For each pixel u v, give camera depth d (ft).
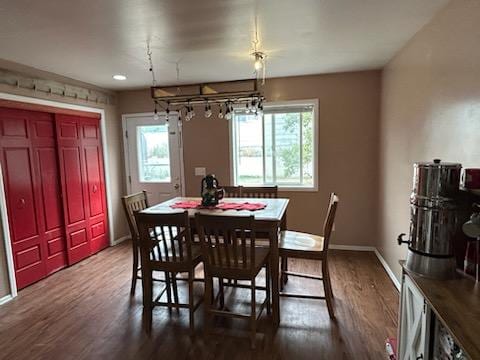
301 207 13.97
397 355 5.58
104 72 11.70
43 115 11.64
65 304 9.47
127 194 16.20
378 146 12.78
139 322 8.40
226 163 14.65
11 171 10.32
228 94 9.04
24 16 6.69
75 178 13.14
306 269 11.63
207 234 7.45
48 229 11.78
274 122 14.06
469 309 3.85
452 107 6.46
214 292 9.95
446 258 4.72
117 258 13.53
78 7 6.31
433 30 7.33
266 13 6.87
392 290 9.84
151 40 8.35
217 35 8.14
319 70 12.38
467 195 4.65
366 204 13.30
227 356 6.97
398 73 9.99
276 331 7.80
